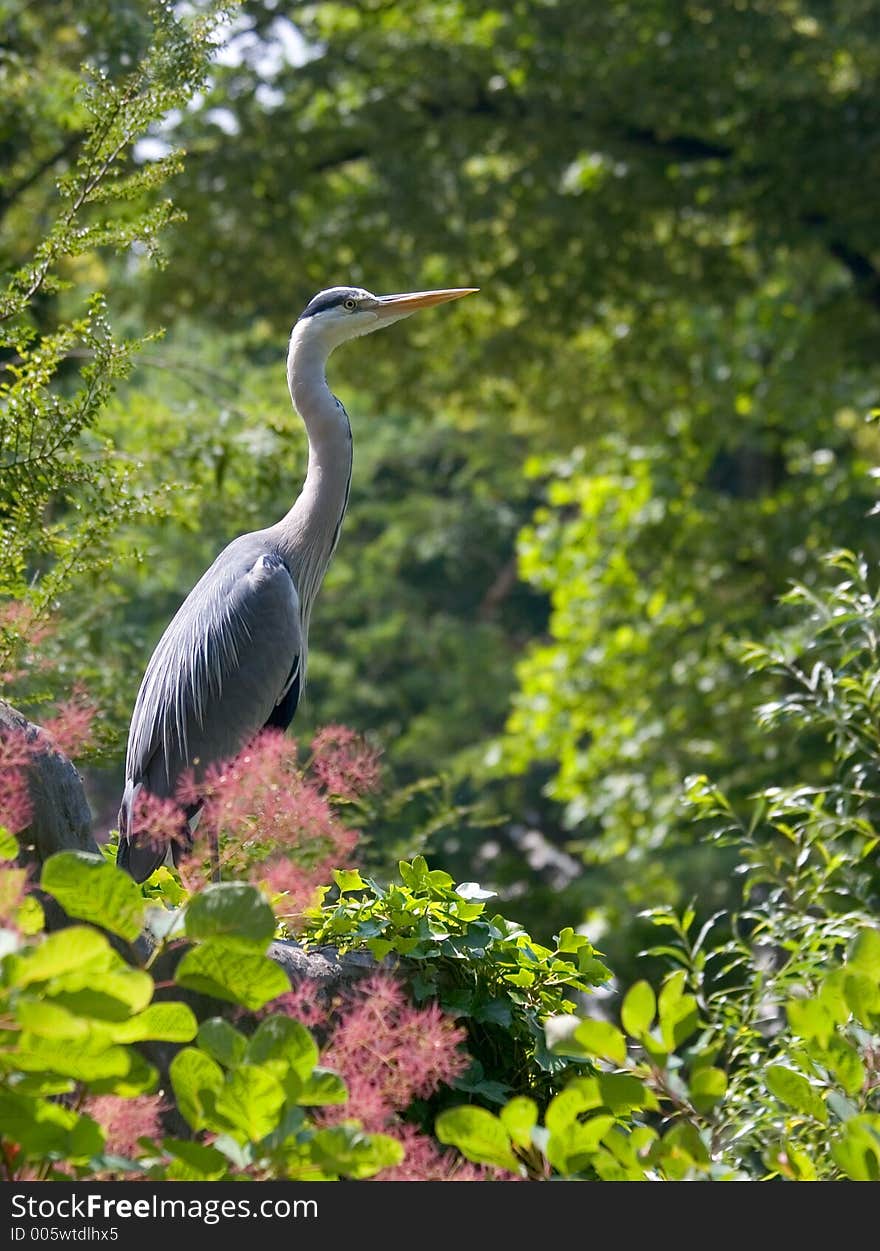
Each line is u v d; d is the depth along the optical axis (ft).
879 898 28.53
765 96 62.49
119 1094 13.34
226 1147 13.66
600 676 84.74
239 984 13.83
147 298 68.03
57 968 11.98
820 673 27.55
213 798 22.50
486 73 66.69
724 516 79.00
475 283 70.90
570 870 113.09
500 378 75.36
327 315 31.89
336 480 31.45
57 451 25.62
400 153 64.95
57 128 48.14
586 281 68.64
